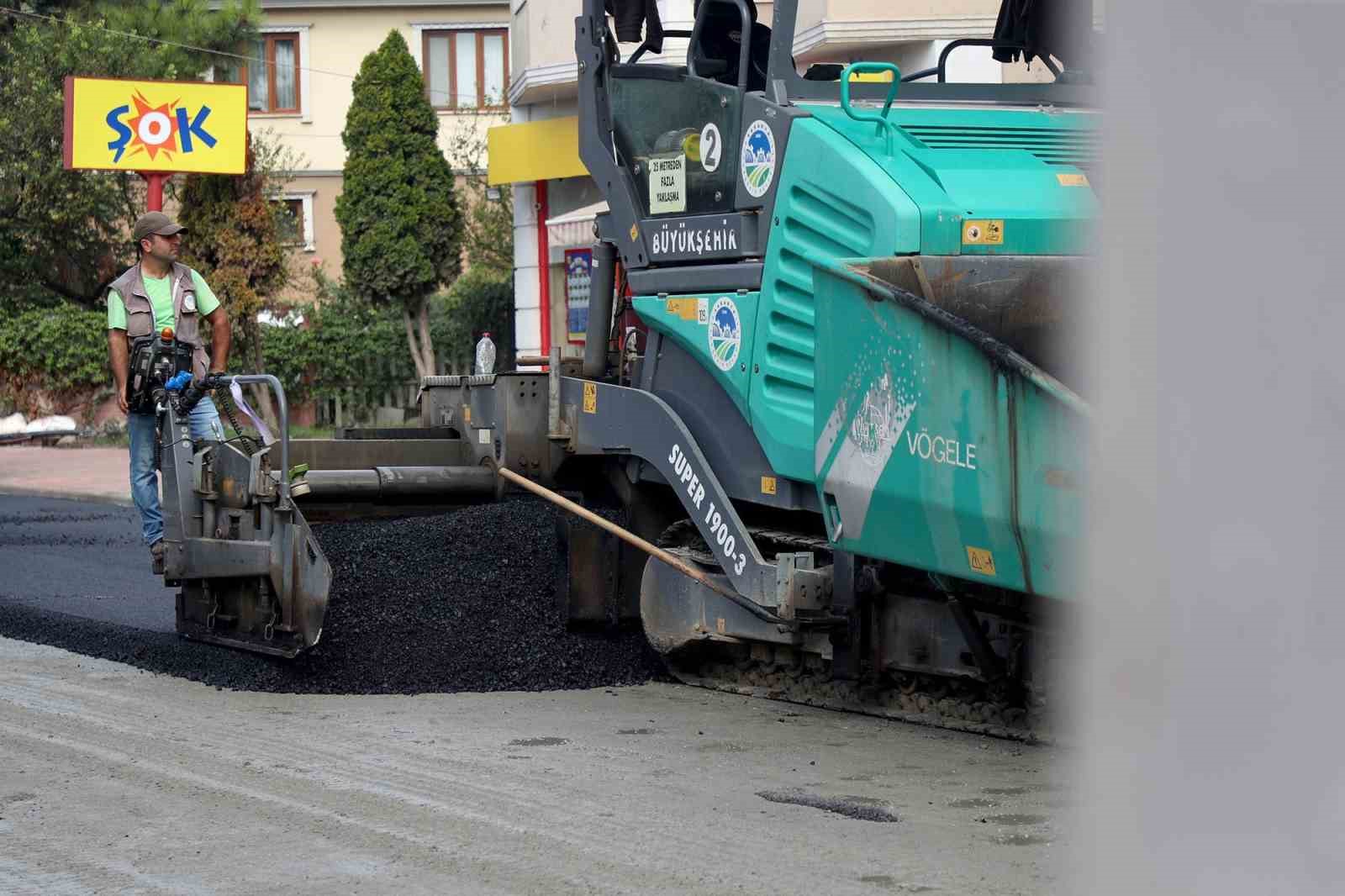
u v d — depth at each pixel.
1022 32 17.77
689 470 17.23
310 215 86.06
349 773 14.02
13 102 62.31
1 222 62.91
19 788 13.55
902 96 16.64
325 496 21.16
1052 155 15.86
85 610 23.52
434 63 85.06
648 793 13.40
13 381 64.38
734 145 16.62
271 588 18.03
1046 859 11.38
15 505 40.66
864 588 16.22
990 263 14.58
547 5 49.12
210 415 19.81
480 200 68.88
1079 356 12.22
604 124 18.42
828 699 17.16
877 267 14.40
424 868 11.35
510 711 16.89
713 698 17.86
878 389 14.22
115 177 64.19
